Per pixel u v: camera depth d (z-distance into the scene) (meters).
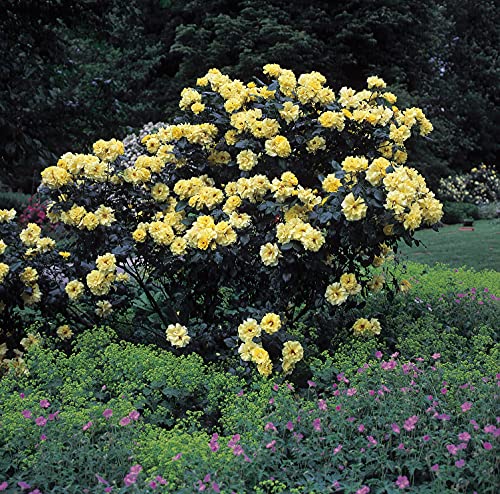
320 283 4.33
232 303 4.75
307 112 4.58
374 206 4.01
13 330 4.45
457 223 16.45
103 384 3.63
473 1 23.94
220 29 16.92
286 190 4.08
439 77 21.83
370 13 17.31
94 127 10.77
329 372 3.67
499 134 23.16
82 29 11.04
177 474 2.66
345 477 2.77
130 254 4.38
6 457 2.84
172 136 4.64
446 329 4.64
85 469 2.74
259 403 3.29
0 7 8.94
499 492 2.59
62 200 4.52
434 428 2.96
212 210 4.40
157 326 4.71
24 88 9.15
